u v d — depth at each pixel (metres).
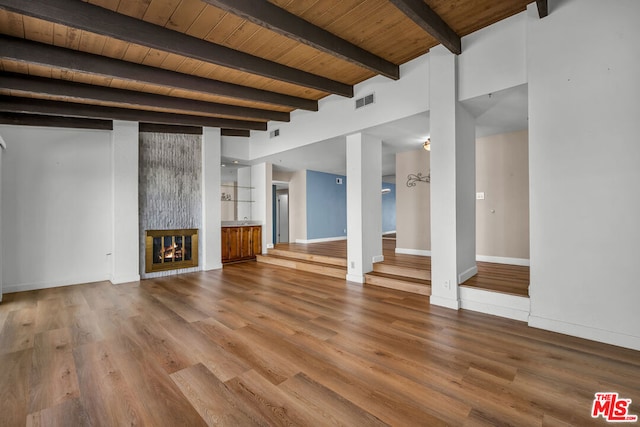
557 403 1.82
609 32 2.52
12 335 2.90
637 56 2.41
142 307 3.74
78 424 1.69
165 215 5.76
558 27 2.76
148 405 1.85
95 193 5.27
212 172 6.24
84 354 2.51
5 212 4.54
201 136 6.22
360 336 2.82
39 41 2.91
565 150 2.74
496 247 5.24
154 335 2.88
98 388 2.03
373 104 4.37
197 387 2.03
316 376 2.15
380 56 3.72
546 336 2.74
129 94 4.14
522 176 4.97
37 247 4.77
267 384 2.06
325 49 3.08
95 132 5.29
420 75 3.83
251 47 3.27
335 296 4.14
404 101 4.00
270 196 7.43
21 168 4.66
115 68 3.32
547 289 2.88
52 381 2.12
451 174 3.52
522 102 3.55
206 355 2.48
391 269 4.88
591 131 2.62
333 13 2.79
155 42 2.79
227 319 3.29
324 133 5.15
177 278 5.39
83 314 3.49
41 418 1.74
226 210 8.55
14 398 1.93
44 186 4.84
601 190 2.58
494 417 1.71
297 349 2.57
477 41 3.31
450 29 3.18
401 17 2.90
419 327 3.01
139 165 5.51
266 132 6.51
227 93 4.14
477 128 4.79
